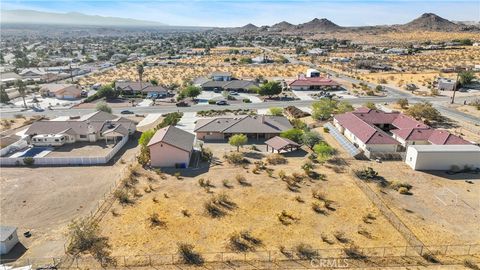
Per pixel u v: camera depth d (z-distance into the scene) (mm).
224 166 56125
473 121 81625
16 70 171500
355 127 68125
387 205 42750
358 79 141375
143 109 98438
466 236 36531
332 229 37719
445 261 32562
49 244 36656
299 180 49781
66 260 33500
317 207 41969
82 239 35781
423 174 51719
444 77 137250
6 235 35469
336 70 167000
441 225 38469
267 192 46312
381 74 150500
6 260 33969
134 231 37875
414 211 41406
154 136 61094
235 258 33250
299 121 76062
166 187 48500
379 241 35500
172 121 79188
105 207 43375
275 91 108625
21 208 44125
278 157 58906
